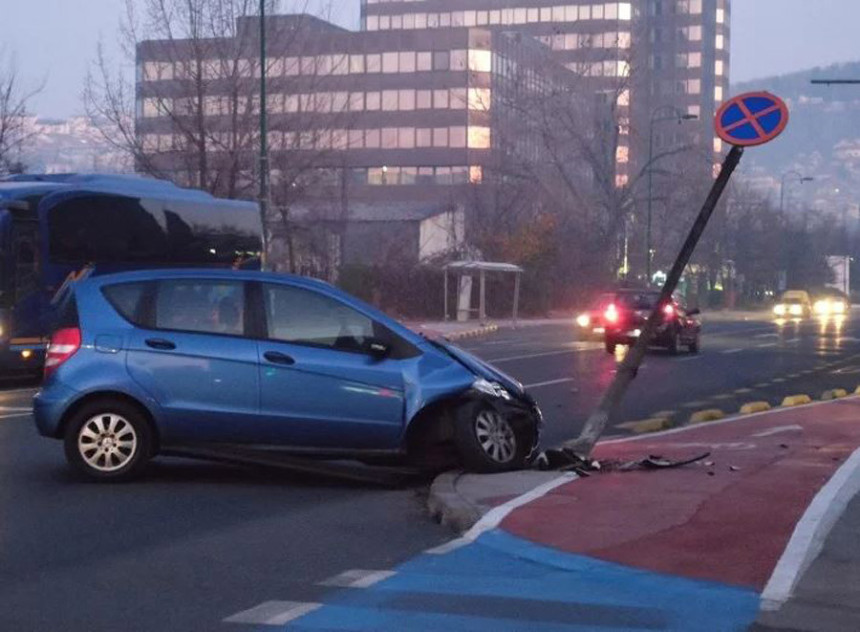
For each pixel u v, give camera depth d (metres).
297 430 11.88
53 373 11.96
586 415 18.88
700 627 7.15
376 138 91.94
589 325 39.19
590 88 81.38
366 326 12.05
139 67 50.62
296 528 10.22
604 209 68.75
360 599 7.85
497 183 67.25
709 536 9.18
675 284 13.48
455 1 128.12
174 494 11.69
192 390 11.81
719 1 142.50
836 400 20.30
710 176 80.25
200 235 26.88
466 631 7.11
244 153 40.94
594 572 8.36
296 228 46.62
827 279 112.62
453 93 84.12
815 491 10.75
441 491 11.14
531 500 10.62
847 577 8.11
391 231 69.69
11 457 13.82
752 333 48.06
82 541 9.64
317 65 58.25
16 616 7.51
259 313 11.98
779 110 12.74
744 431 15.86
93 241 24.05
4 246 22.34
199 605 7.75
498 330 48.81
